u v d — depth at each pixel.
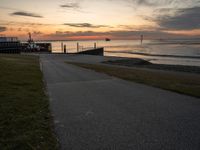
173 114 6.39
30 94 8.91
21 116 6.08
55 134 4.89
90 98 8.62
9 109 6.65
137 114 6.43
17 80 12.07
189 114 6.38
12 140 4.49
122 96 8.96
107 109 7.01
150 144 4.36
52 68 22.23
